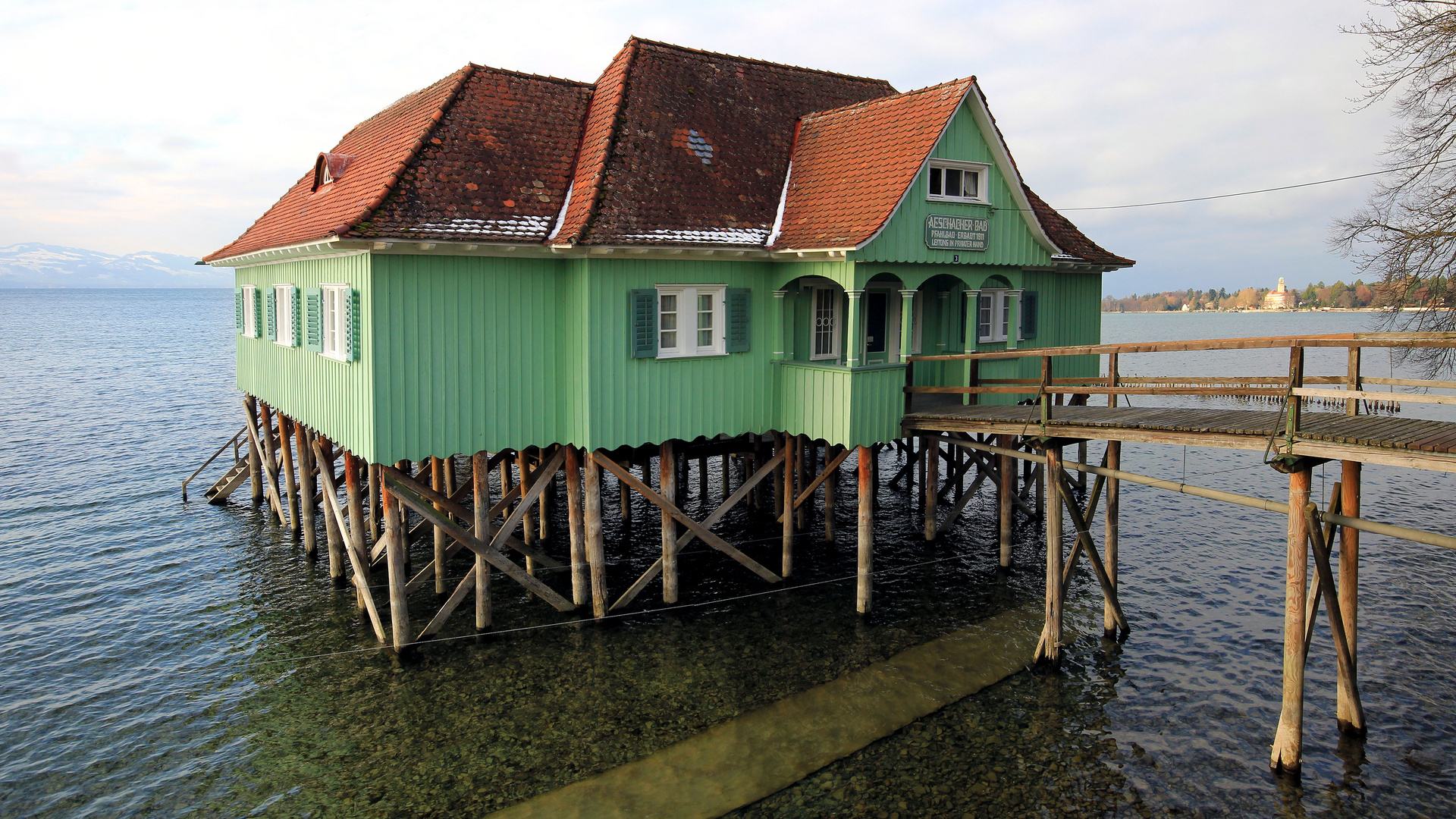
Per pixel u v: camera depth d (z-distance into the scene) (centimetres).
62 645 1554
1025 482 2148
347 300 1386
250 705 1314
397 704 1295
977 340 1952
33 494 2602
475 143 1509
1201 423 1160
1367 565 1869
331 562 1788
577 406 1461
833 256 1463
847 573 1794
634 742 1177
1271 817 1018
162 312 15775
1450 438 960
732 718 1232
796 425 1612
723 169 1652
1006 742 1169
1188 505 2405
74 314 14962
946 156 1549
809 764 1117
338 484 2577
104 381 5338
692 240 1461
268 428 2222
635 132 1596
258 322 2067
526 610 1595
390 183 1360
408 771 1128
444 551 1678
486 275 1395
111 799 1099
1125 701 1274
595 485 1486
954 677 1341
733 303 1565
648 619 1562
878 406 1534
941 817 1018
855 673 1355
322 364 1570
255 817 1049
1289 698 1078
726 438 2012
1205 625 1542
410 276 1330
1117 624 1477
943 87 1579
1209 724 1213
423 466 2191
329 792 1094
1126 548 1997
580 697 1297
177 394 4819
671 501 1579
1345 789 1064
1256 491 2722
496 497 2417
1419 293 1898
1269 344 1051
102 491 2647
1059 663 1365
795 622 1548
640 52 1756
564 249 1374
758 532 2089
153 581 1869
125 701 1345
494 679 1356
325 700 1317
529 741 1187
